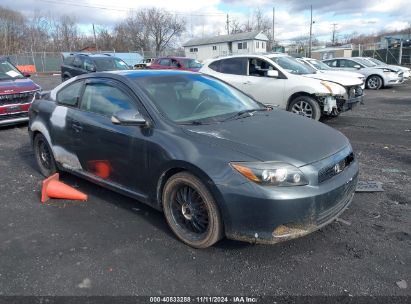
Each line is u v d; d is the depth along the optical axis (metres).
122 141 3.97
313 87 8.55
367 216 4.07
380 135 7.87
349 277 3.05
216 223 3.28
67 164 4.95
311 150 3.33
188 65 19.47
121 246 3.58
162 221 4.06
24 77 10.11
